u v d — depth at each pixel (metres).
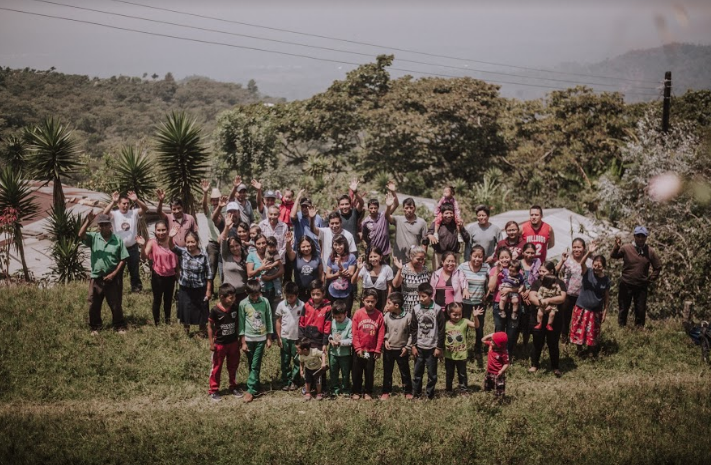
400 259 14.28
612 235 18.25
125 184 20.98
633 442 9.31
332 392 10.99
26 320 13.59
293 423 9.77
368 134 57.19
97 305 12.98
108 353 12.04
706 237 16.09
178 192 20.95
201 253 12.73
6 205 18.58
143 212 15.73
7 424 9.29
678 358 12.92
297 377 11.23
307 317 10.80
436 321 10.64
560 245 23.38
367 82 61.28
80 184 32.03
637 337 13.76
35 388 10.79
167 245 13.38
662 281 16.00
